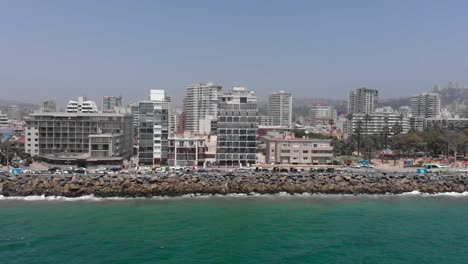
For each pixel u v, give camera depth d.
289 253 101.75
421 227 125.81
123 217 133.75
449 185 187.25
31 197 162.88
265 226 124.88
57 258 96.31
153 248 103.69
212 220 131.12
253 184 177.88
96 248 103.38
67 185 167.25
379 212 145.00
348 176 186.12
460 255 102.06
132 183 171.00
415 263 96.56
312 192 178.88
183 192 173.00
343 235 116.75
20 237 111.44
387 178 187.75
